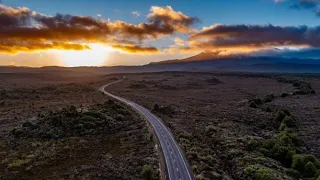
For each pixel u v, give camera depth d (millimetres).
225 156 76312
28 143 83938
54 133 90062
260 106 153125
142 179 60781
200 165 68000
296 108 143875
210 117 124438
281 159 75500
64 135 90250
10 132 92000
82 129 94500
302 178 63594
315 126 110000
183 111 137375
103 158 73062
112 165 68188
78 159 73062
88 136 90625
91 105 134875
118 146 82000
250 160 70688
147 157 71875
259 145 82375
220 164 72188
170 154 74062
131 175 62656
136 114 123812
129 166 67250
